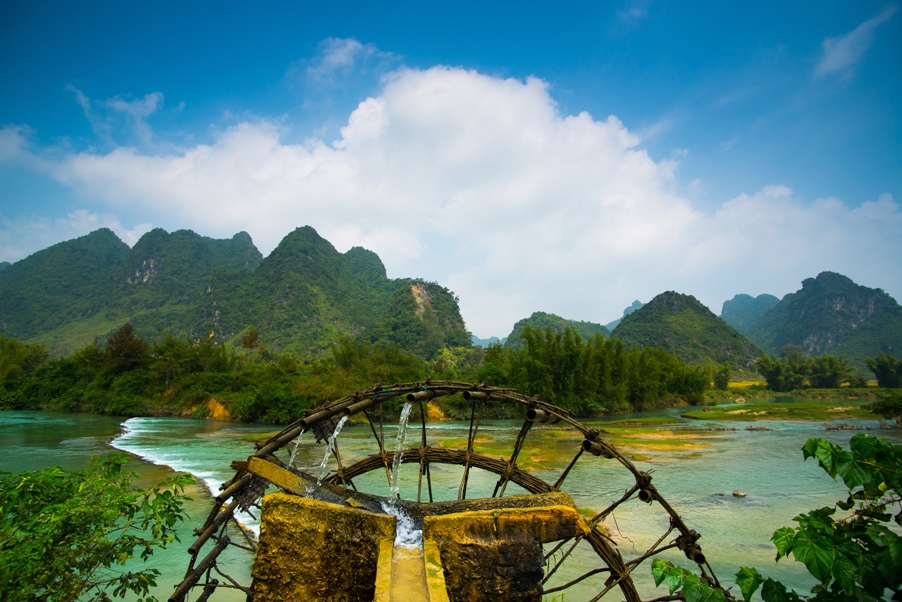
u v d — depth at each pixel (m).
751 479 20.92
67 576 5.29
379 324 144.88
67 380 59.97
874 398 87.50
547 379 54.94
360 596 4.49
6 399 57.22
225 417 51.03
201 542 6.20
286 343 132.50
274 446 7.03
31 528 5.29
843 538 3.74
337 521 4.71
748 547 13.02
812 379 104.25
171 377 60.34
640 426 44.00
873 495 3.91
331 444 7.63
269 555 4.71
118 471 6.48
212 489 18.23
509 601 4.65
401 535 4.90
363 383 54.78
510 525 4.84
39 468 21.55
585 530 5.21
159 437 34.25
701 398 75.81
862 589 3.51
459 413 54.94
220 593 10.18
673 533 14.05
